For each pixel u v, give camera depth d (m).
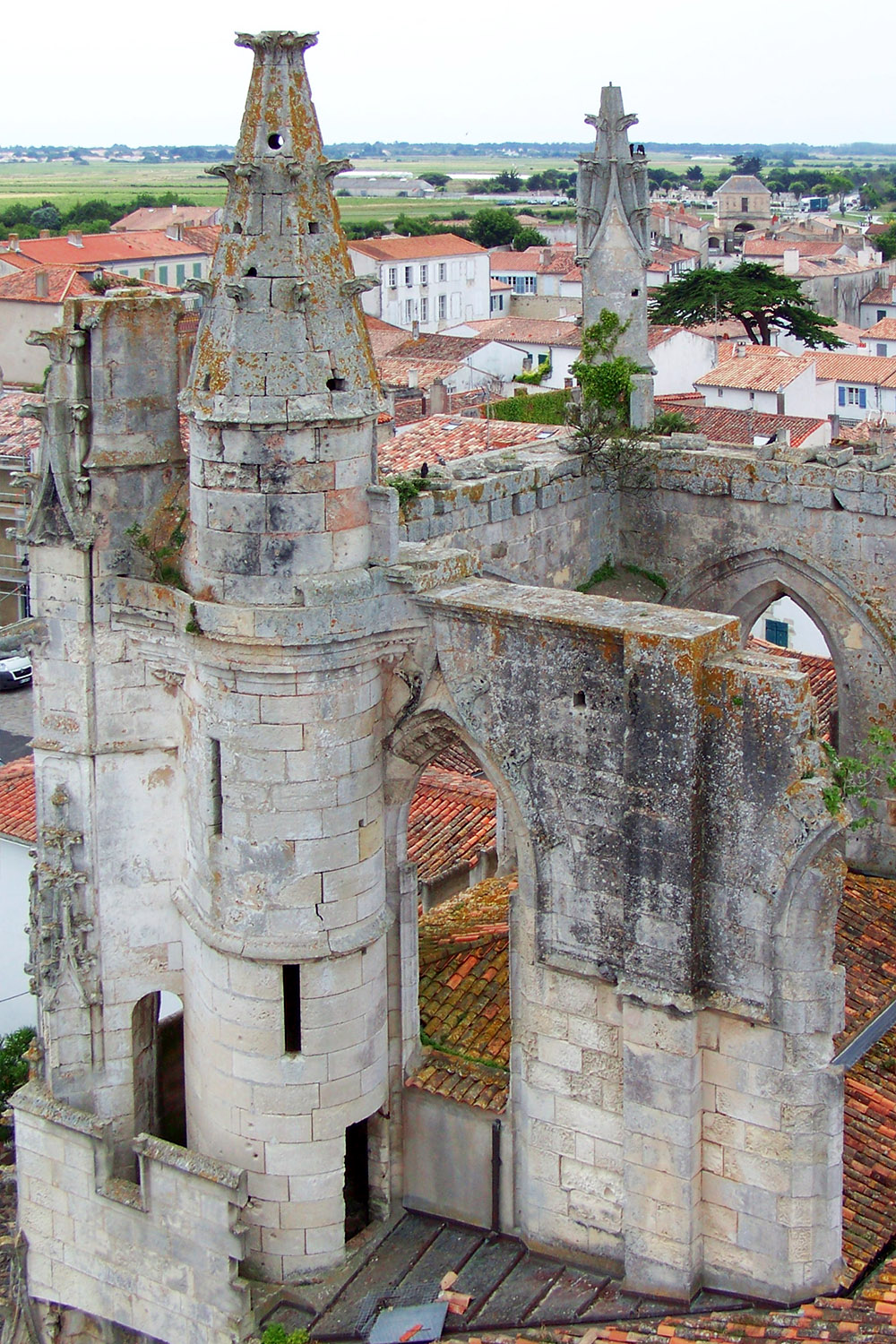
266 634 27.73
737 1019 26.77
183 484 30.91
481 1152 30.48
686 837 26.09
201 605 28.17
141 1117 33.38
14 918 50.97
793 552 40.62
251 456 27.33
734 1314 27.31
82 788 31.38
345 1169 32.34
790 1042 26.28
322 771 28.66
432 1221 31.47
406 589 28.58
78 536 29.98
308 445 27.42
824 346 153.62
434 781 43.31
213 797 29.41
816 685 45.03
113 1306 31.92
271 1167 30.17
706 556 42.22
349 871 29.36
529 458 41.97
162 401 30.45
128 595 30.14
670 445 42.88
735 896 26.23
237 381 27.11
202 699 29.02
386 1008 30.80
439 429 64.81
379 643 28.75
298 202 27.03
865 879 39.69
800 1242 27.03
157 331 30.20
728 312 143.12
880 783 39.81
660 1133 27.58
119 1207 31.25
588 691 26.91
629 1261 28.55
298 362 27.14
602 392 43.31
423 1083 30.84
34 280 136.12
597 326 43.91
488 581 29.62
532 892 28.44
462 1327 28.58
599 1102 28.66
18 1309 33.84
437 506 37.62
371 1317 29.16
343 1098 30.06
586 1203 29.27
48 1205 32.62
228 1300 29.86
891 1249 28.72
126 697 30.97
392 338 150.38
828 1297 27.20
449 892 39.12
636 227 43.59
